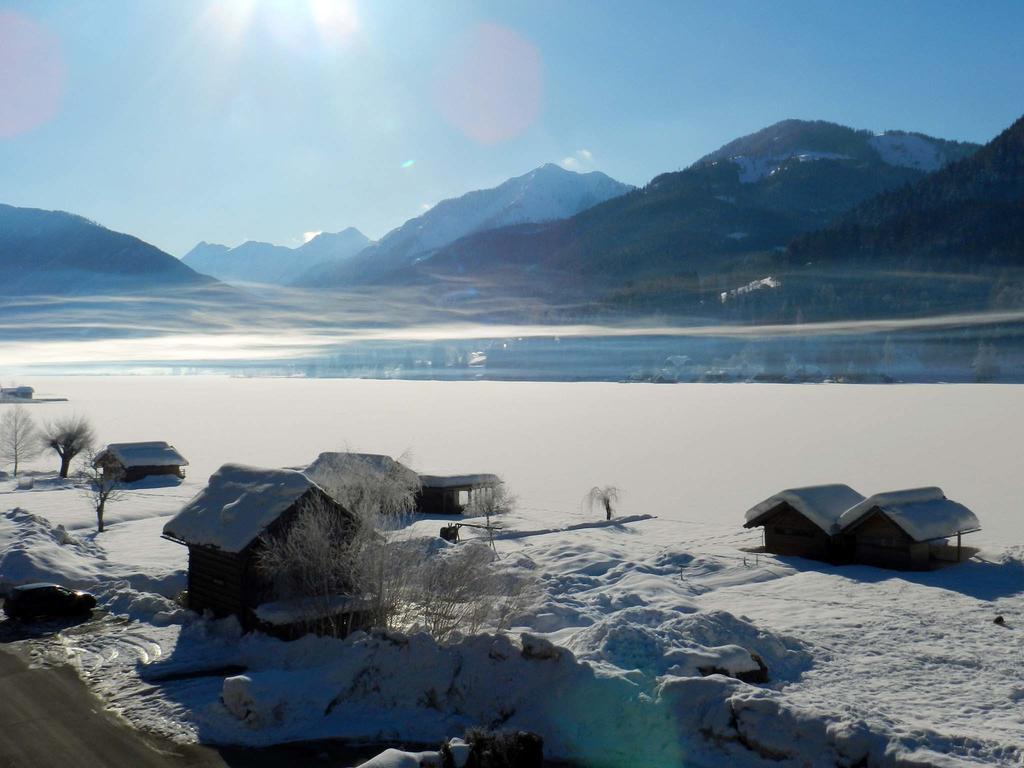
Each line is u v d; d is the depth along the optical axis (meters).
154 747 19.31
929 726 18.20
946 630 27.52
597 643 23.36
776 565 38.38
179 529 29.89
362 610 25.91
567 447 104.88
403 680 21.39
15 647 26.75
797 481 75.38
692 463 88.88
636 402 182.25
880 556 38.41
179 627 28.66
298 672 22.00
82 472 67.31
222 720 20.52
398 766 16.14
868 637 26.75
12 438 82.06
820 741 17.03
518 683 20.56
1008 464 82.00
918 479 74.25
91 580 34.66
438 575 25.48
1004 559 38.44
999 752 16.67
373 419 148.12
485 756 16.48
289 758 18.72
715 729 18.22
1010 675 23.02
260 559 27.28
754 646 24.41
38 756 18.89
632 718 19.00
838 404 163.75
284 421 144.62
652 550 43.28
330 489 38.09
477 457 95.62
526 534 48.72
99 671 24.47
